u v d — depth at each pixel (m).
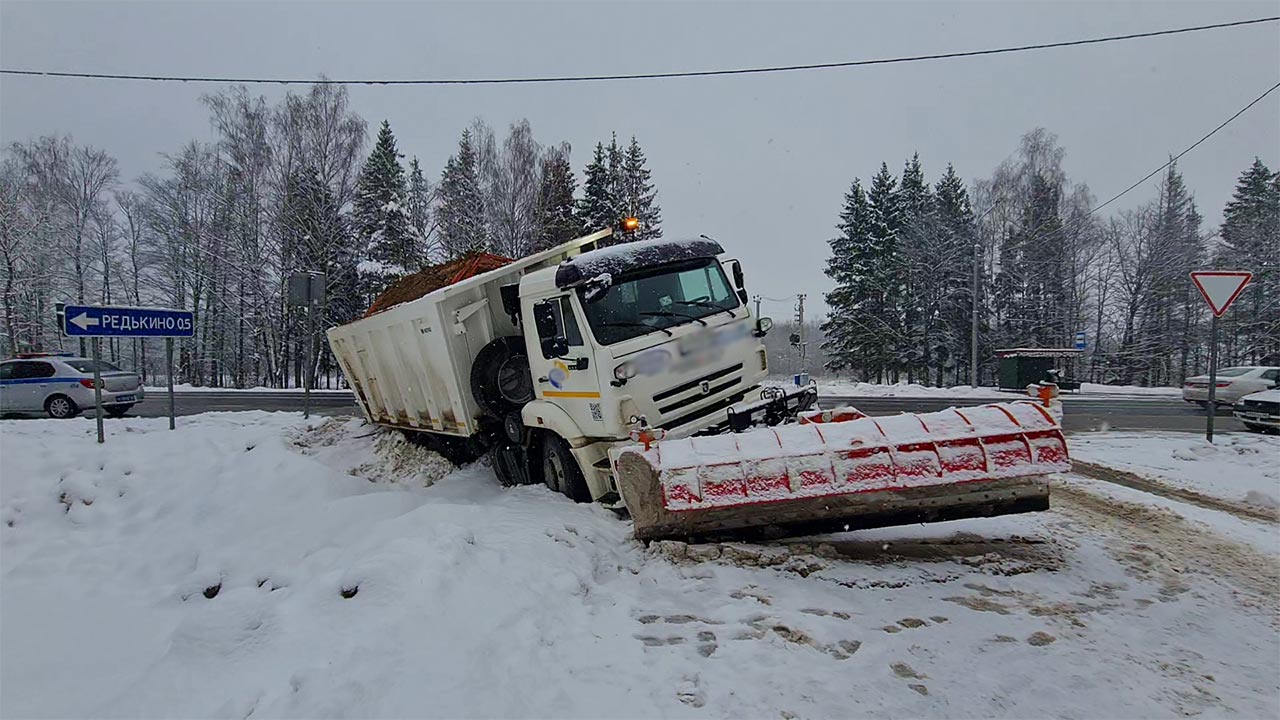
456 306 8.61
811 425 5.43
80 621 5.92
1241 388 18.41
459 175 39.84
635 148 46.16
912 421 5.28
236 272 38.69
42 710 4.40
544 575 5.04
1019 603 4.60
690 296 7.44
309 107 35.44
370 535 6.19
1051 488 8.14
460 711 3.26
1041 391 5.45
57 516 8.27
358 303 39.97
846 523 5.35
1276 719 3.22
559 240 38.88
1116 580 5.03
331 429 12.88
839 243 50.19
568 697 3.46
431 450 10.62
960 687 3.53
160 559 7.20
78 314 10.13
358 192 38.12
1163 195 43.81
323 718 3.17
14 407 16.84
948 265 44.91
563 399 7.50
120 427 13.23
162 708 3.50
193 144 40.94
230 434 11.48
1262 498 7.60
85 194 44.94
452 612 4.23
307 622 4.09
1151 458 10.44
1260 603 4.64
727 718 3.27
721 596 4.77
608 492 7.17
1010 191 45.56
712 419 6.99
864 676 3.64
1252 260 42.34
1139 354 43.22
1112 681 3.58
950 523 6.47
